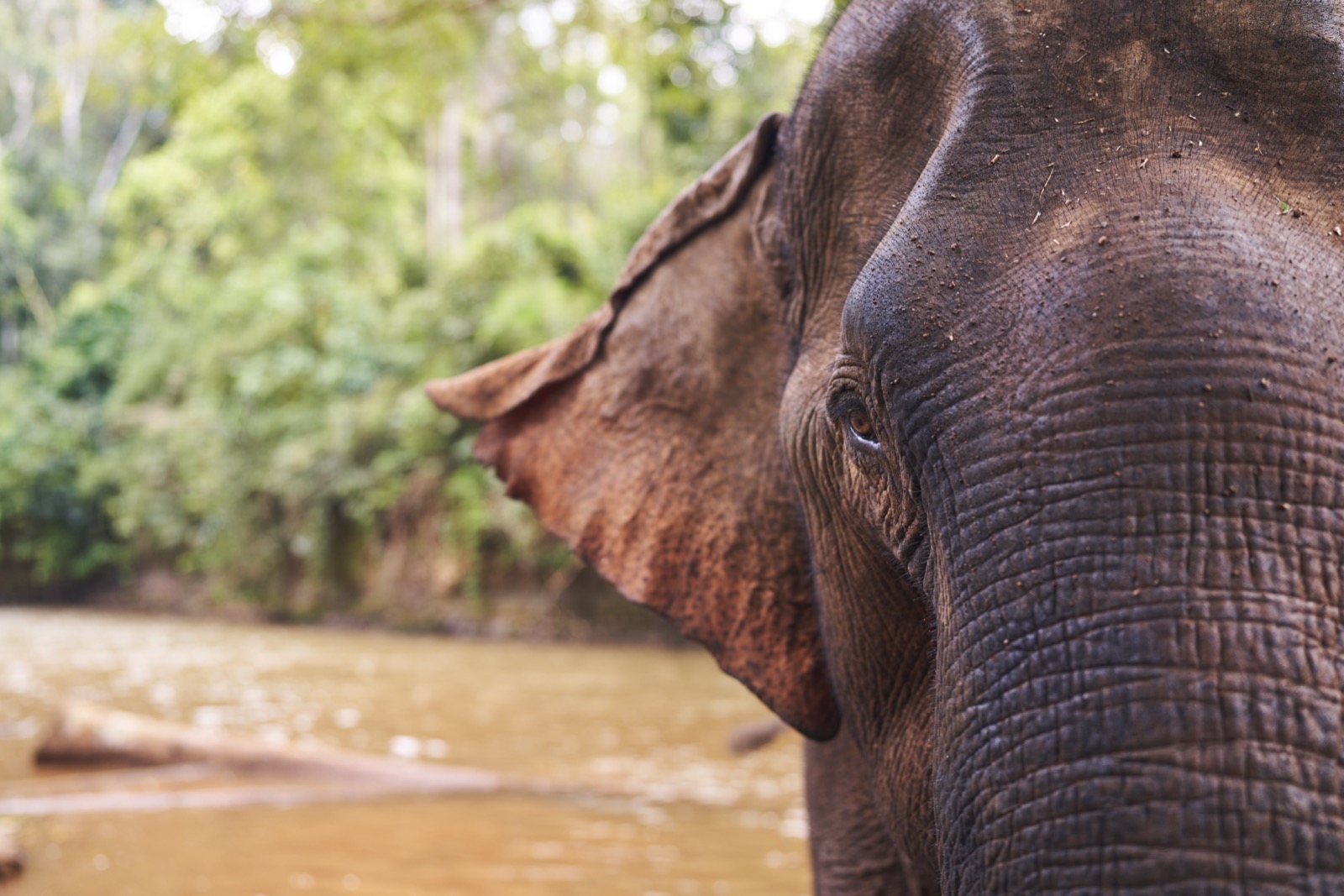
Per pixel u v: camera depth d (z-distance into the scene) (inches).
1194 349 58.3
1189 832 53.0
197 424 973.8
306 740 367.6
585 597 760.3
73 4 1514.5
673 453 108.3
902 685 89.2
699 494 106.7
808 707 103.4
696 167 649.6
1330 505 57.1
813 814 114.8
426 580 834.8
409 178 1095.6
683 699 472.7
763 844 242.2
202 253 1274.6
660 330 109.7
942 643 66.5
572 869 221.5
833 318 87.9
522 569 791.1
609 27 404.8
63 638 765.3
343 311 920.3
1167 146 65.1
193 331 1067.3
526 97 1188.5
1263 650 54.7
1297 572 56.1
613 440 112.0
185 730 319.0
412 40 406.9
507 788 297.9
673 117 652.1
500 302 831.1
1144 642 55.7
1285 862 52.3
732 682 530.0
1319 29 67.1
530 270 874.1
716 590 105.8
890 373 68.1
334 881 212.1
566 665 605.3
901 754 88.4
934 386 65.6
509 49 1093.8
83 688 501.7
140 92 427.5
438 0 391.9
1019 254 65.1
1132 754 54.6
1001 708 59.2
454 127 1112.2
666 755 346.0
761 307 103.5
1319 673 54.7
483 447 119.2
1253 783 53.1
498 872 219.5
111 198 1298.0
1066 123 67.4
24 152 1455.5
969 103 70.4
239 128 845.8
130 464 1037.8
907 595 87.0
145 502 1016.2
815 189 89.0
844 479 85.7
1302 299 59.9
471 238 911.7
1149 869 53.2
